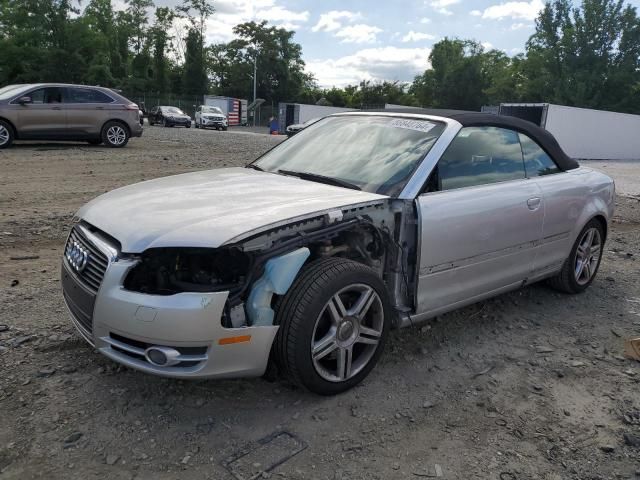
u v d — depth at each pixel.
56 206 7.74
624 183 15.63
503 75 55.94
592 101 46.22
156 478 2.49
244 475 2.52
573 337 4.17
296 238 2.96
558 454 2.79
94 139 15.12
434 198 3.53
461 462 2.70
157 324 2.65
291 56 77.81
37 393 3.06
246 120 56.97
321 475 2.55
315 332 3.03
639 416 3.14
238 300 2.83
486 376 3.53
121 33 61.97
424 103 73.75
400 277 3.48
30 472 2.49
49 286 4.64
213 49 77.19
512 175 4.21
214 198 3.28
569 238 4.68
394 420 3.01
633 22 44.84
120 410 2.96
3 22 50.00
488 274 3.96
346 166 3.88
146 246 2.73
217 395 3.14
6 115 13.59
